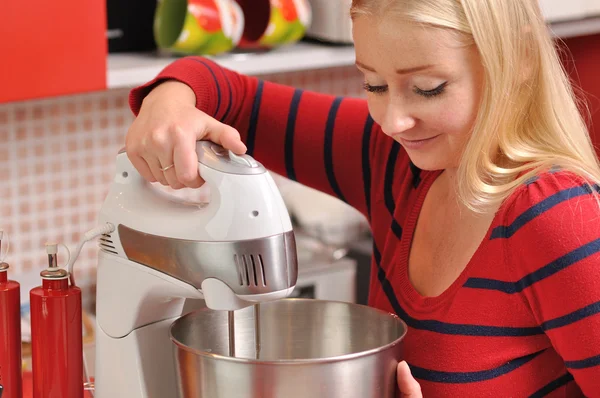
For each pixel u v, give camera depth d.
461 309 1.20
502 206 1.15
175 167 1.07
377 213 1.44
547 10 2.33
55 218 2.33
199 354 0.99
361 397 0.99
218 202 1.03
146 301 1.13
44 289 1.15
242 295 1.03
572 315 1.08
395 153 1.41
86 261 2.39
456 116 1.11
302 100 1.52
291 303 1.21
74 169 2.33
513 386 1.21
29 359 1.76
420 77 1.08
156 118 1.14
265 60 2.04
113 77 1.82
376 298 1.37
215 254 1.03
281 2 2.04
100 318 1.18
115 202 1.14
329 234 2.67
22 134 2.22
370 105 1.17
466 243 1.23
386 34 1.06
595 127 2.68
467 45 1.07
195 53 1.98
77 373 1.17
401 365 1.05
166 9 1.96
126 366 1.16
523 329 1.19
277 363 0.95
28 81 1.69
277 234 1.03
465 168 1.14
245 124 1.54
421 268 1.30
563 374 1.24
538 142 1.19
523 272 1.14
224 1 1.98
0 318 1.16
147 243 1.10
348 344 1.19
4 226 2.25
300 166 1.54
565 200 1.10
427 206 1.32
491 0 1.06
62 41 1.72
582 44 2.66
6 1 1.63
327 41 2.23
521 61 1.13
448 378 1.21
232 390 0.98
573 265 1.07
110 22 2.00
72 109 2.28
